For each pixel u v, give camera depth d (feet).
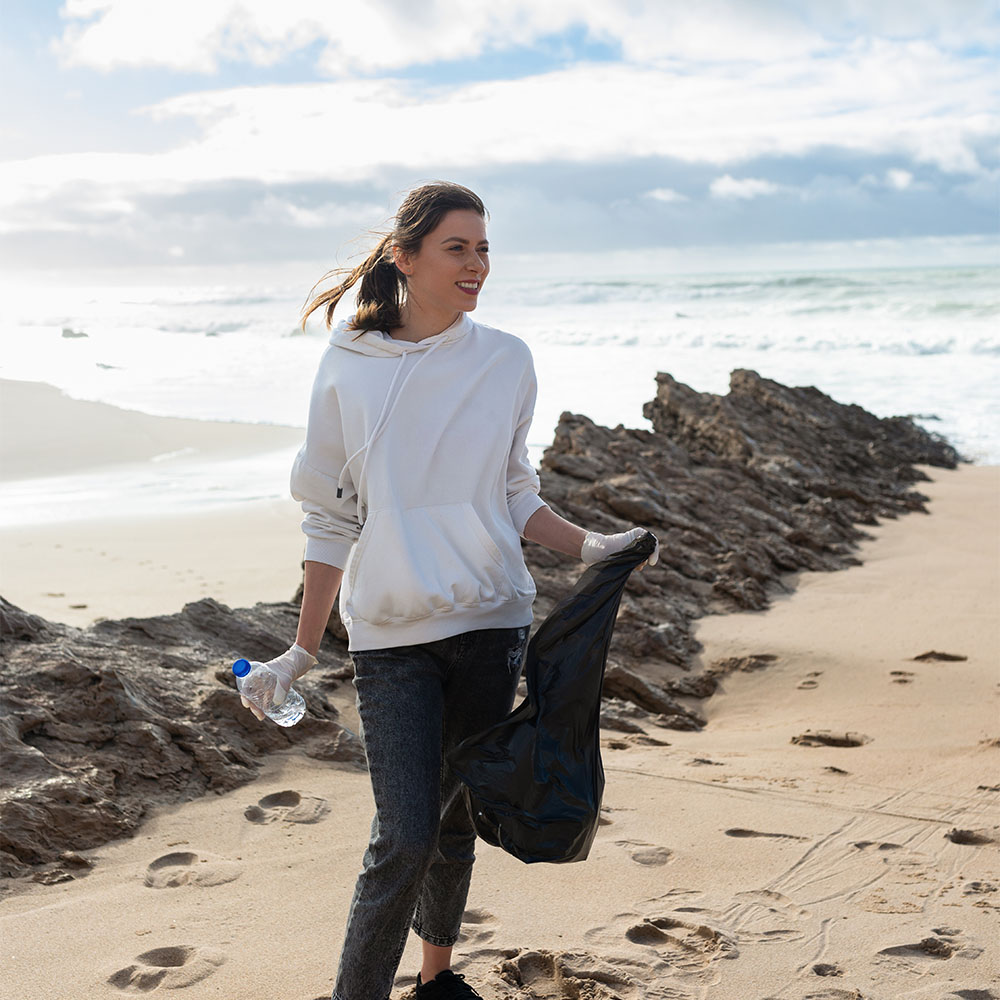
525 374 8.06
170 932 9.92
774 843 12.53
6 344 138.10
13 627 15.69
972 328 121.80
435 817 7.16
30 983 9.04
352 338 7.72
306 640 7.72
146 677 15.57
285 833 12.42
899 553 37.11
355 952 7.14
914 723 19.04
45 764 12.85
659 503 35.78
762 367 101.71
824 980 9.22
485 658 7.79
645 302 183.32
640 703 21.59
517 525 8.25
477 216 7.70
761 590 30.04
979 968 9.42
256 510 42.27
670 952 9.78
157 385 88.02
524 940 9.88
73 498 45.62
